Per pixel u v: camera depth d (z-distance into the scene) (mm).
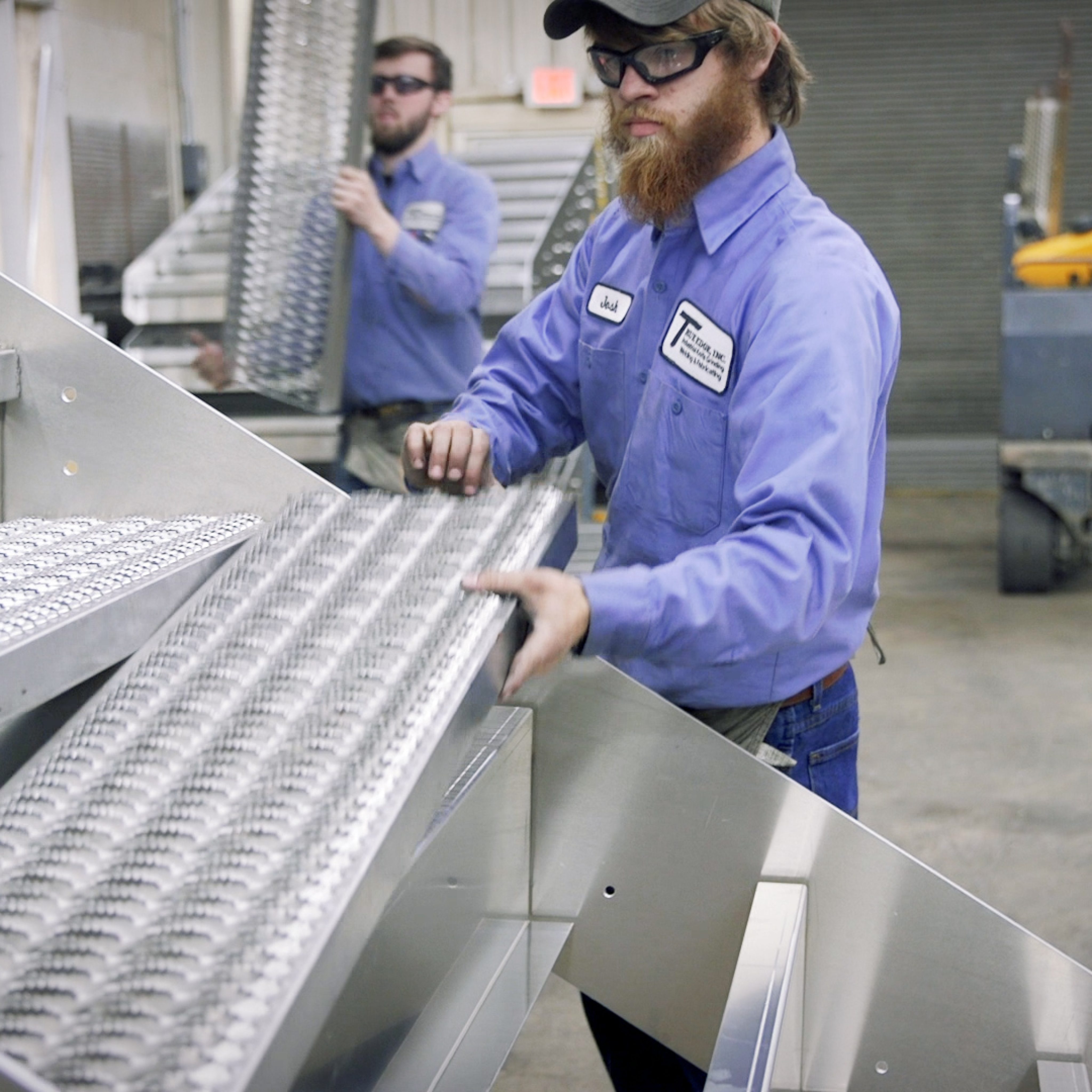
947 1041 1306
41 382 1374
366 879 766
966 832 3430
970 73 7777
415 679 951
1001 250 7910
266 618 1068
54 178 3598
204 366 3209
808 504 1185
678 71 1368
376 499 1314
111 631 1018
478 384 1681
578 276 1668
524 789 1322
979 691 4492
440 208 3475
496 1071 1106
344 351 3215
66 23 3859
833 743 1582
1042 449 5305
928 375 8109
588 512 4215
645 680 1465
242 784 856
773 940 1194
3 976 696
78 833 819
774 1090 1352
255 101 3186
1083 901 3059
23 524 1324
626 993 1373
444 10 5559
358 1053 1033
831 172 8016
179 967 695
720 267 1419
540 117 5605
